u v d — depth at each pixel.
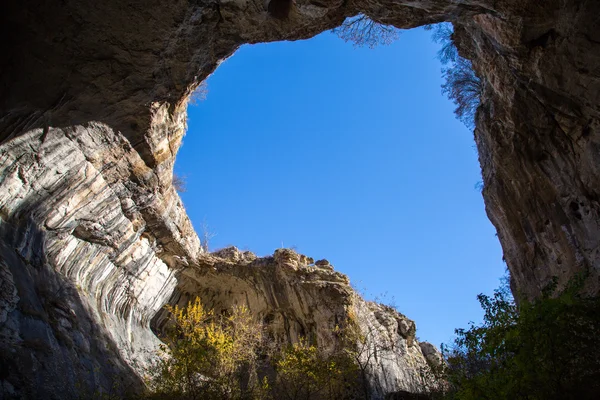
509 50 11.98
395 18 12.18
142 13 10.70
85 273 16.09
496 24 11.71
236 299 24.98
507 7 10.89
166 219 18.73
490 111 15.06
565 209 13.31
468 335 8.35
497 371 7.74
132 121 13.92
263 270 24.92
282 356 16.19
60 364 11.73
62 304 13.75
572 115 12.28
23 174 12.45
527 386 6.70
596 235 12.03
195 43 11.98
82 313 14.62
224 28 12.00
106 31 10.98
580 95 11.66
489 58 13.60
